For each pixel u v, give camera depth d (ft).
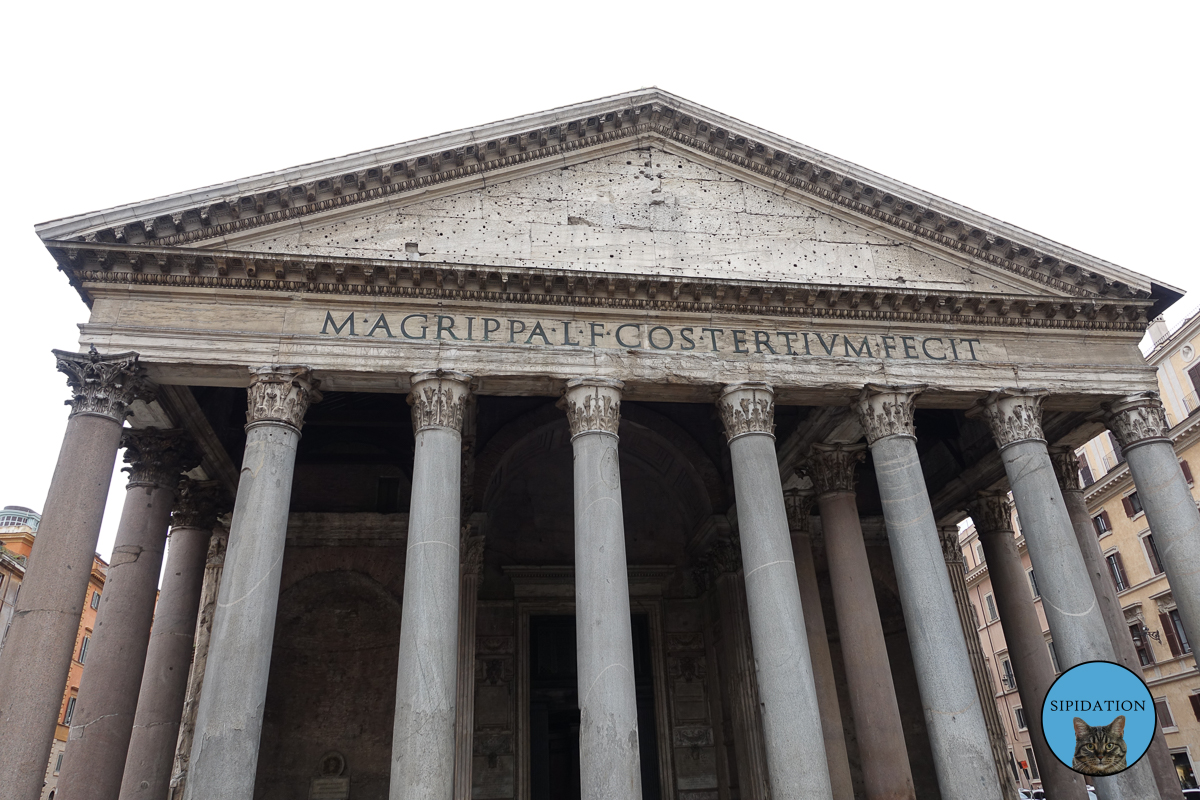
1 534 153.48
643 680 80.74
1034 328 61.62
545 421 77.46
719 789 76.59
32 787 40.91
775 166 63.67
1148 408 60.54
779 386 56.34
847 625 59.52
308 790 67.00
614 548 49.01
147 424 58.18
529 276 54.49
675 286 56.03
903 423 56.70
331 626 72.79
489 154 59.57
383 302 53.88
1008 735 178.29
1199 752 118.62
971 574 193.16
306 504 75.87
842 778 59.52
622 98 62.44
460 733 64.69
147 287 51.80
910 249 63.36
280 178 54.24
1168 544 57.00
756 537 51.47
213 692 42.39
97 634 53.06
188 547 64.69
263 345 51.49
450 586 46.83
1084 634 51.49
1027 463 56.85
